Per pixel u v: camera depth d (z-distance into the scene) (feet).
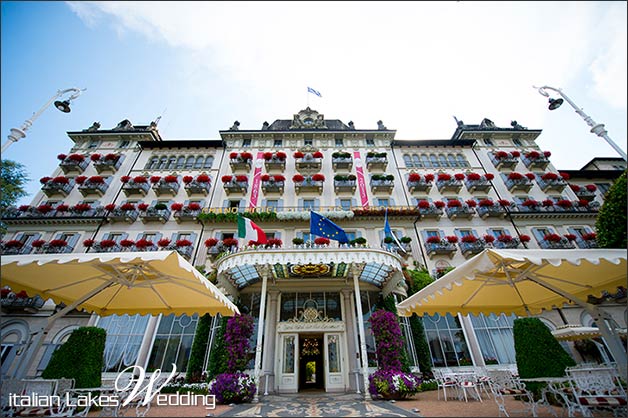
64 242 61.16
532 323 30.66
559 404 24.40
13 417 21.24
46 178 72.64
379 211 66.95
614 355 18.25
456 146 85.40
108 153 81.41
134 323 52.31
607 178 81.15
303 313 47.96
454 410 24.38
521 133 87.45
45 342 51.47
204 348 48.11
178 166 79.61
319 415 23.56
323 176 73.15
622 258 15.40
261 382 41.60
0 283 20.75
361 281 51.01
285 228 65.21
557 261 15.99
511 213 68.59
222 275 42.60
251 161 78.74
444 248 62.08
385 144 85.46
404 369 40.91
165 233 65.62
